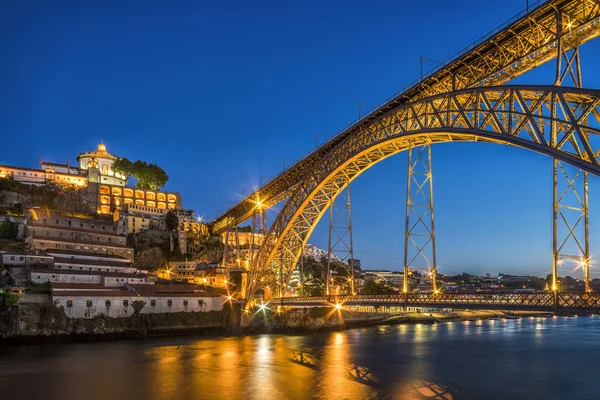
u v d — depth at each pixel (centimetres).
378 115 7244
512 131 4484
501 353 7881
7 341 8681
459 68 5822
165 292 11200
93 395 5062
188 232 17112
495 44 5244
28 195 14675
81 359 7200
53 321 9162
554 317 17500
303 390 5219
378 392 5103
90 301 9806
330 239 9219
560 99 3981
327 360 7162
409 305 6094
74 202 16038
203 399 4922
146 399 4922
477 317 17225
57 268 10719
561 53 4428
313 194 8875
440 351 8131
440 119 5469
